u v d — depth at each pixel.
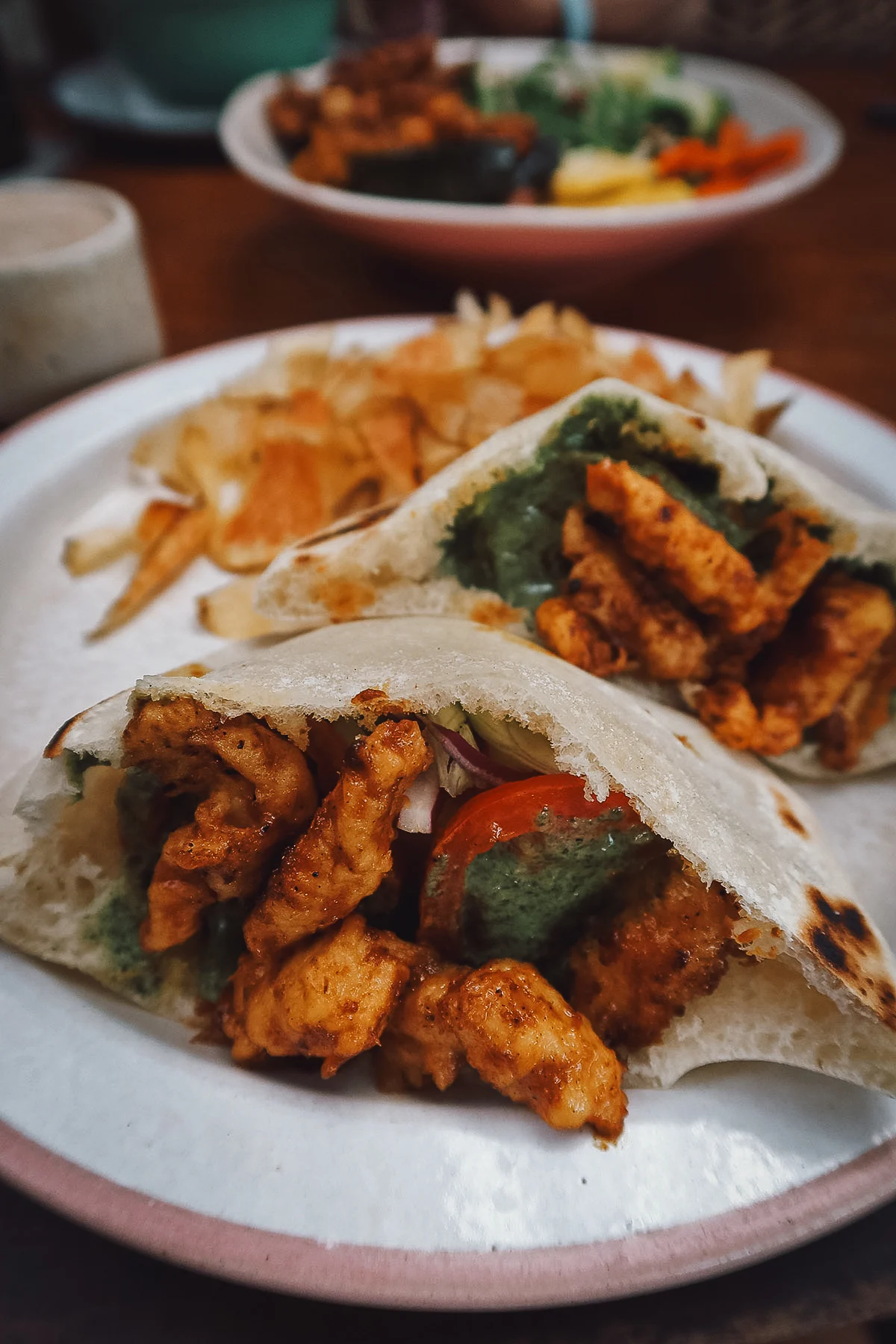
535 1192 0.16
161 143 0.52
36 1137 0.16
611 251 0.36
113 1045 0.17
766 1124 0.17
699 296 0.42
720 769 0.22
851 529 0.23
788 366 0.37
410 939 0.20
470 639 0.21
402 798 0.19
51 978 0.18
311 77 0.51
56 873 0.19
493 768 0.20
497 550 0.24
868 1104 0.17
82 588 0.28
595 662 0.23
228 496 0.31
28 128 0.56
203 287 0.41
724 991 0.19
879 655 0.24
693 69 0.53
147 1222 0.15
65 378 0.33
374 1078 0.19
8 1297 0.17
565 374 0.27
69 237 0.33
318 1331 0.17
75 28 0.67
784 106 0.49
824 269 0.44
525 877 0.20
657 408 0.22
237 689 0.18
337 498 0.29
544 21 0.67
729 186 0.46
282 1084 0.18
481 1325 0.17
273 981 0.18
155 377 0.32
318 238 0.46
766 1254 0.15
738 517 0.24
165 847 0.18
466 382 0.28
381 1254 0.15
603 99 0.50
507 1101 0.18
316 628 0.25
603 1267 0.15
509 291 0.40
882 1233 0.18
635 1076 0.18
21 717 0.25
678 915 0.19
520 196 0.42
